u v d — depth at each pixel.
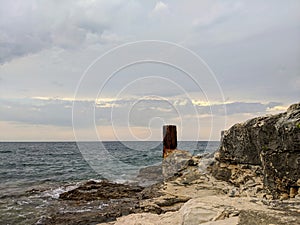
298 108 7.99
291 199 7.07
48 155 43.16
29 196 13.34
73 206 11.17
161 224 6.98
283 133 7.56
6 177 20.05
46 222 9.15
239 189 9.67
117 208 10.38
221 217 5.94
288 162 7.48
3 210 10.79
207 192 10.68
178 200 10.08
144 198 11.53
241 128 10.34
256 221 5.34
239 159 10.57
